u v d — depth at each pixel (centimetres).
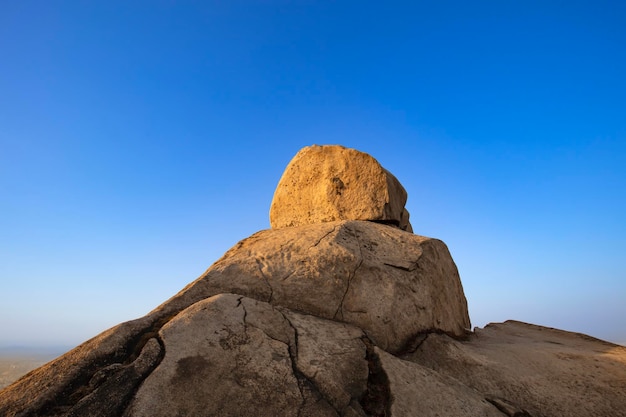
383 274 554
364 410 361
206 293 479
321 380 361
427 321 555
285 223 802
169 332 366
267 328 408
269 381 346
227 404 318
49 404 311
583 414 429
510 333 698
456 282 689
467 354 508
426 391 394
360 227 634
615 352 543
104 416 293
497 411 407
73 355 359
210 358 349
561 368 492
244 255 561
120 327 386
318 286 516
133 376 322
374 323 503
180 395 315
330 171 777
